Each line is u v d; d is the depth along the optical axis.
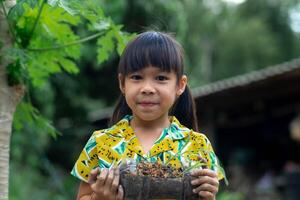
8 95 3.15
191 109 3.10
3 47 3.18
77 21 3.56
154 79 2.66
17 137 9.91
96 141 2.75
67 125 13.83
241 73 30.38
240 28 31.17
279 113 13.09
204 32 26.98
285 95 11.34
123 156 2.67
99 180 2.46
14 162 10.27
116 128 2.78
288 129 14.06
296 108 12.62
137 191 2.44
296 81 9.77
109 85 13.02
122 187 2.46
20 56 3.15
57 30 3.60
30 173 10.48
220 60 30.31
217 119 12.60
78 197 2.83
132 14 9.77
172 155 2.66
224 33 30.47
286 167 11.91
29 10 3.37
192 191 2.48
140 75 2.66
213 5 28.55
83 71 12.44
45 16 3.47
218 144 14.95
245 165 13.82
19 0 3.01
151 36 2.71
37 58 3.69
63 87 12.27
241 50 30.45
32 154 10.28
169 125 2.81
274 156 14.40
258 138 14.66
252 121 13.66
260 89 10.39
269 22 33.06
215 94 10.77
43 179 11.14
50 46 3.63
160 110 2.67
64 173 13.52
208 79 27.94
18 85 3.20
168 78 2.67
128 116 2.86
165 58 2.65
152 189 2.45
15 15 3.02
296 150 14.05
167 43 2.70
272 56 31.06
